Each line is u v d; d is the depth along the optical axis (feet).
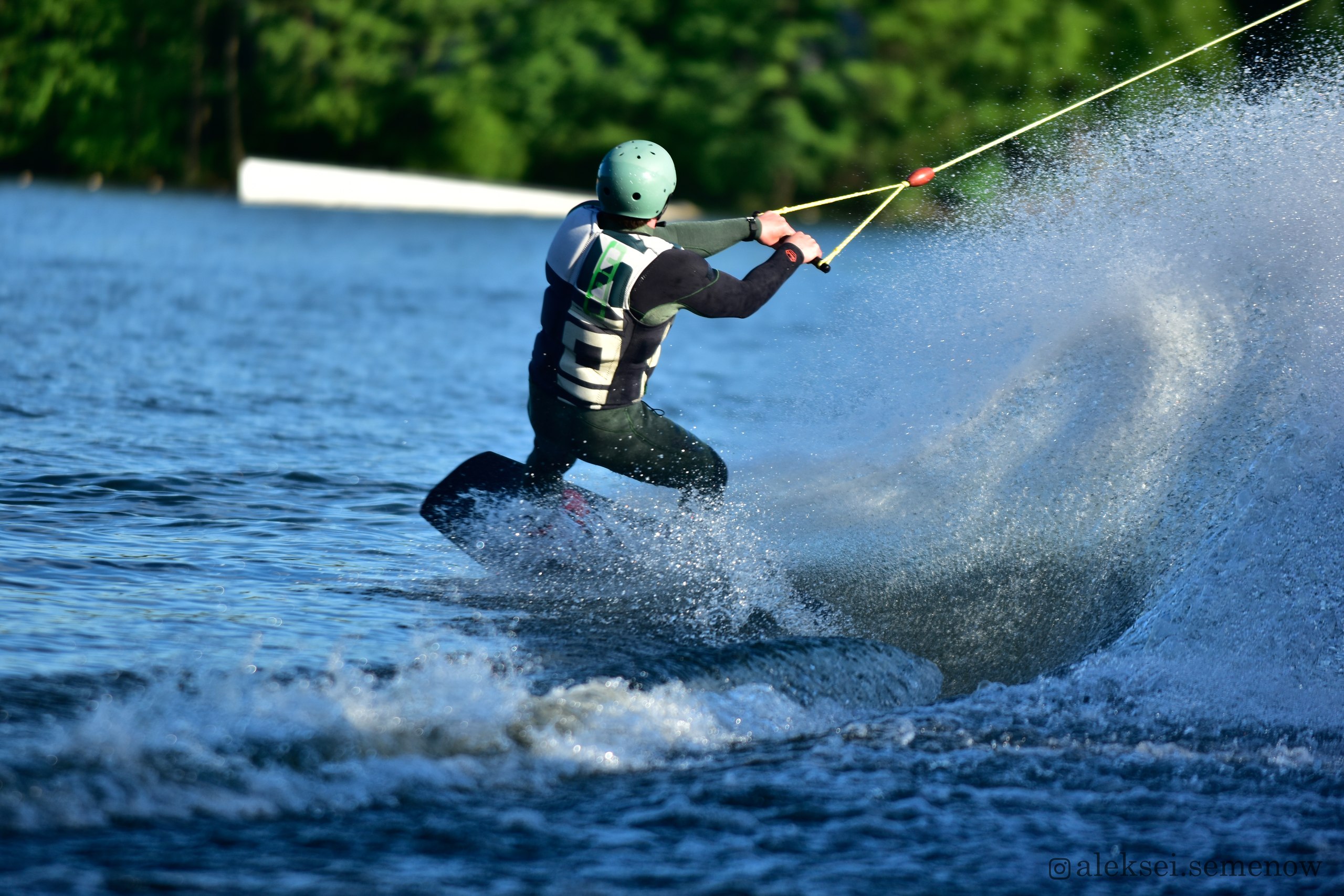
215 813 31.55
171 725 35.81
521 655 47.29
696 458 60.34
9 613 47.57
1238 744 40.86
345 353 135.74
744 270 265.13
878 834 33.06
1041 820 34.35
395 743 36.11
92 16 526.57
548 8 513.45
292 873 29.01
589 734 37.88
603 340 56.24
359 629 49.19
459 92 518.78
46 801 30.91
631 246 55.47
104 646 44.24
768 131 485.56
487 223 378.73
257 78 533.14
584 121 515.91
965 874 31.01
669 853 31.32
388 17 520.83
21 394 99.30
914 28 469.98
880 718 42.22
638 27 513.86
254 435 90.17
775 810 34.22
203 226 320.70
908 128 479.41
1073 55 453.99
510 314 180.45
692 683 41.81
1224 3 430.20
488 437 95.35
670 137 505.66
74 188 482.69
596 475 78.84
